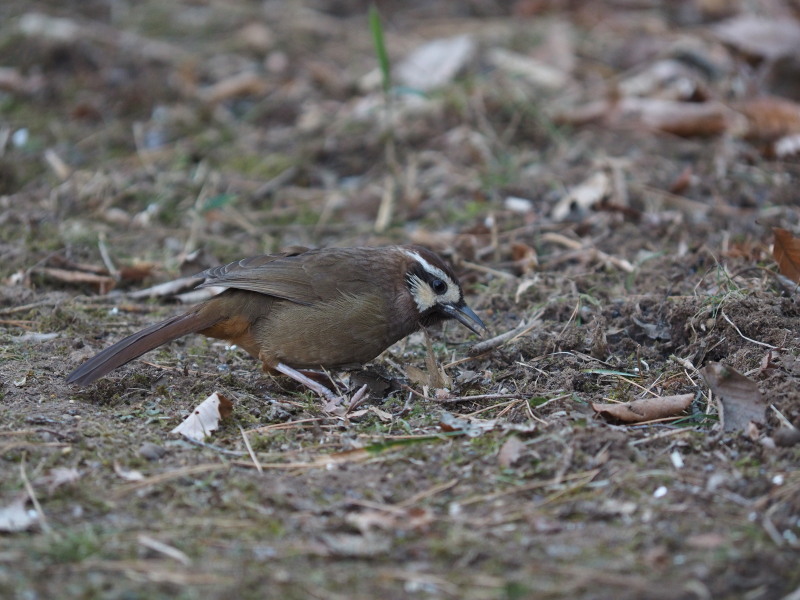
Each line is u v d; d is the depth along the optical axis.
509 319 11.99
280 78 19.19
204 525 7.46
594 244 13.55
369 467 8.39
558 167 15.76
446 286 10.80
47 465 8.23
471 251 13.65
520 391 9.93
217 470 8.30
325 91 18.81
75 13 21.61
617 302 11.83
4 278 13.00
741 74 18.16
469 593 6.63
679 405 9.21
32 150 17.03
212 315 10.26
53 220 14.81
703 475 8.07
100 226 14.72
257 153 16.94
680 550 7.06
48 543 7.14
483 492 7.95
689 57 18.69
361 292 10.43
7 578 6.71
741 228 13.79
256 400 9.95
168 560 6.99
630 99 17.41
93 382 10.02
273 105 18.31
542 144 16.64
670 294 11.82
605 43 20.00
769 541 7.15
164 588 6.65
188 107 18.31
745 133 16.31
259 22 21.50
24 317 11.98
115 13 21.77
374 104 17.94
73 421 9.10
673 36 19.92
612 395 9.82
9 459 8.32
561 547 7.14
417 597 6.59
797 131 16.33
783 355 9.82
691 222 14.00
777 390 9.05
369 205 15.34
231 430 9.22
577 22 21.20
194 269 13.61
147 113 18.30
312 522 7.54
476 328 11.87
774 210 14.18
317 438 9.07
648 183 15.11
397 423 9.34
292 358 10.49
